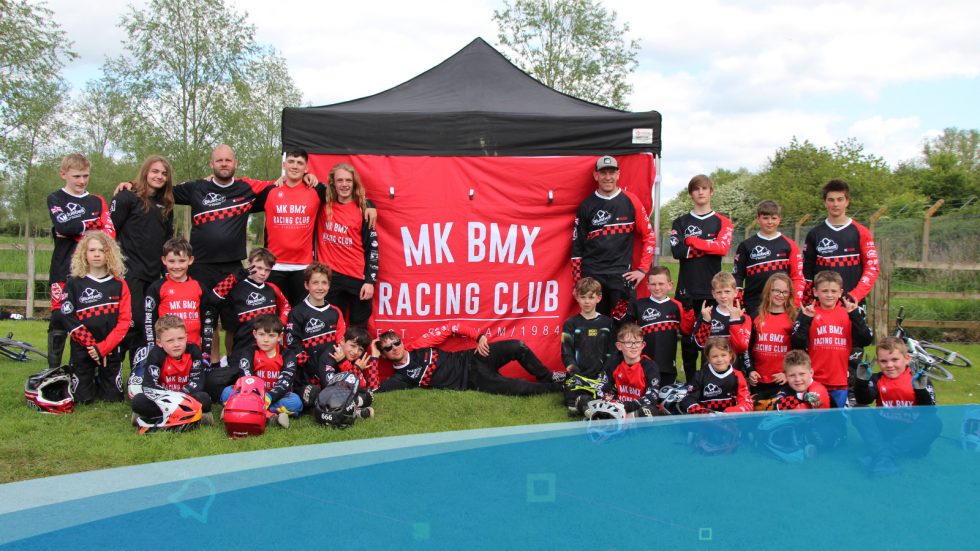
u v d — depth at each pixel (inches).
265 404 160.4
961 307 366.0
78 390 180.9
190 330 188.2
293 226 207.6
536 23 828.6
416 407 183.9
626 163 228.2
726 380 167.5
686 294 216.4
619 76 845.8
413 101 240.5
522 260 226.7
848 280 205.6
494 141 223.0
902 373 157.1
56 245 197.5
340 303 215.6
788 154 1501.0
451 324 220.7
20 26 644.1
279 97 934.4
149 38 716.7
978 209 620.1
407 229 223.3
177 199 213.0
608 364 183.3
